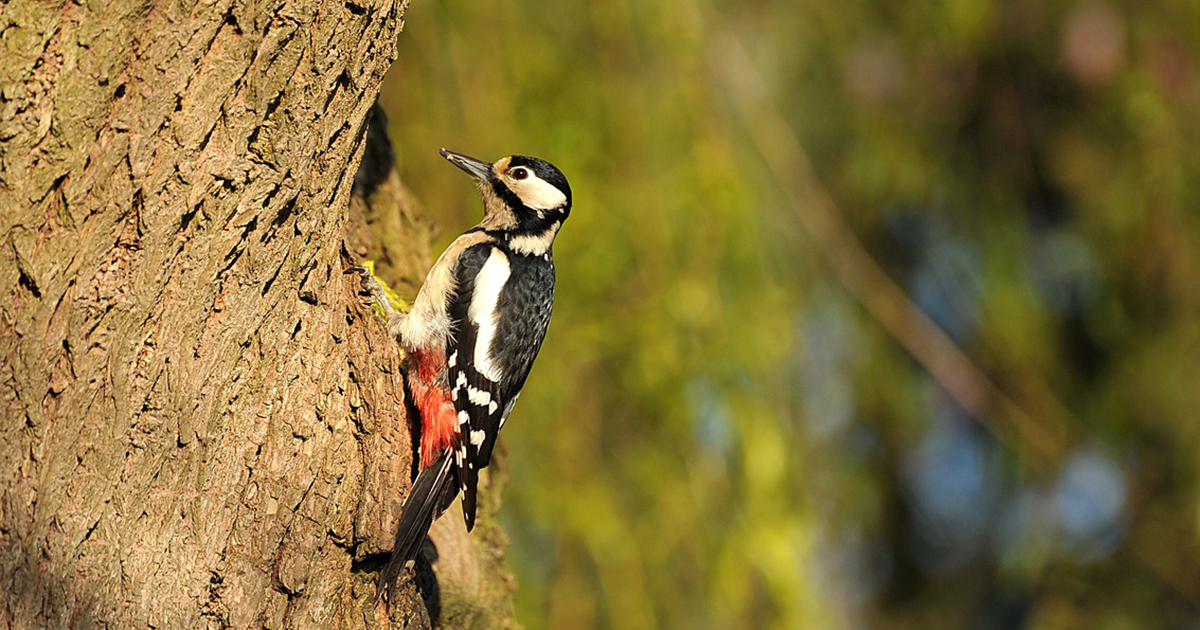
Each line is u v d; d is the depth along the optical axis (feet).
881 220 49.90
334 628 21.06
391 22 21.62
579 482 35.09
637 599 34.96
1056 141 48.11
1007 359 47.73
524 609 34.91
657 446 35.76
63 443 17.74
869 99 47.32
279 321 20.12
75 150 17.53
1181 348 46.80
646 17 36.63
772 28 47.03
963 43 47.34
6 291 17.22
